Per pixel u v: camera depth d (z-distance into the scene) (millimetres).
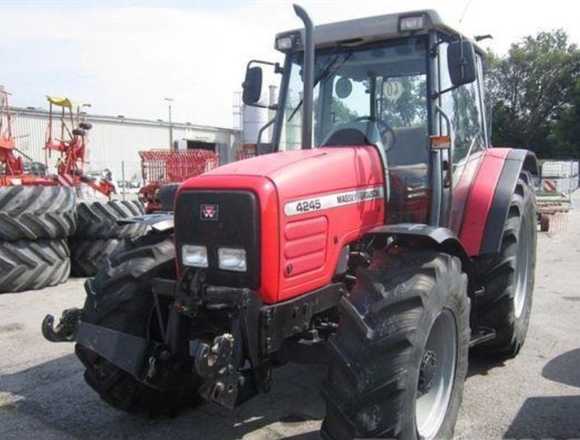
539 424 3521
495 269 4289
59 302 6418
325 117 4086
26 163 17062
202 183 3002
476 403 3832
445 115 3787
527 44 48375
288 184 2949
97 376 3475
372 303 2883
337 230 3225
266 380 3051
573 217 16156
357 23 3854
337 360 2793
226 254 2902
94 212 7664
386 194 3592
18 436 3465
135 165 32312
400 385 2723
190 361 3406
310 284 3076
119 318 3352
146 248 3527
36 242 6984
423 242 3262
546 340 5102
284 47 4168
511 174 4465
